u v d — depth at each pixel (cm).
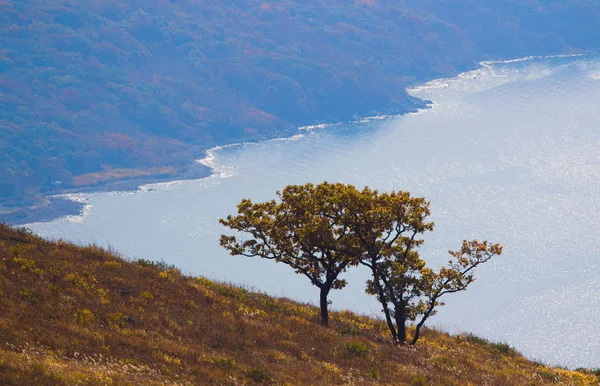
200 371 2697
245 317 3509
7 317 2695
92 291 3203
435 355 3688
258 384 2709
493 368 3681
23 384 2127
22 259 3256
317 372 3009
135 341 2812
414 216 3862
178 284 3666
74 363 2448
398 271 3800
